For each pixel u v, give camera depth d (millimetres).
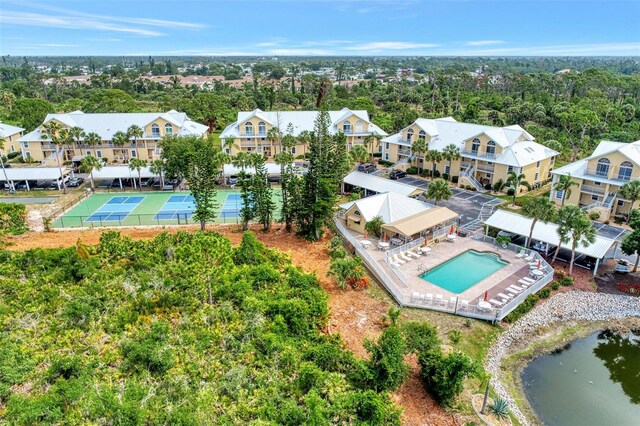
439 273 44750
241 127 92500
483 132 72812
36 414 22391
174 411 23547
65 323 32625
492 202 66938
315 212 52625
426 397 28766
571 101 141375
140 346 28875
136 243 47375
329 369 28969
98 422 22656
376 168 86438
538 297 41062
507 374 32594
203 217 52500
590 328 38406
